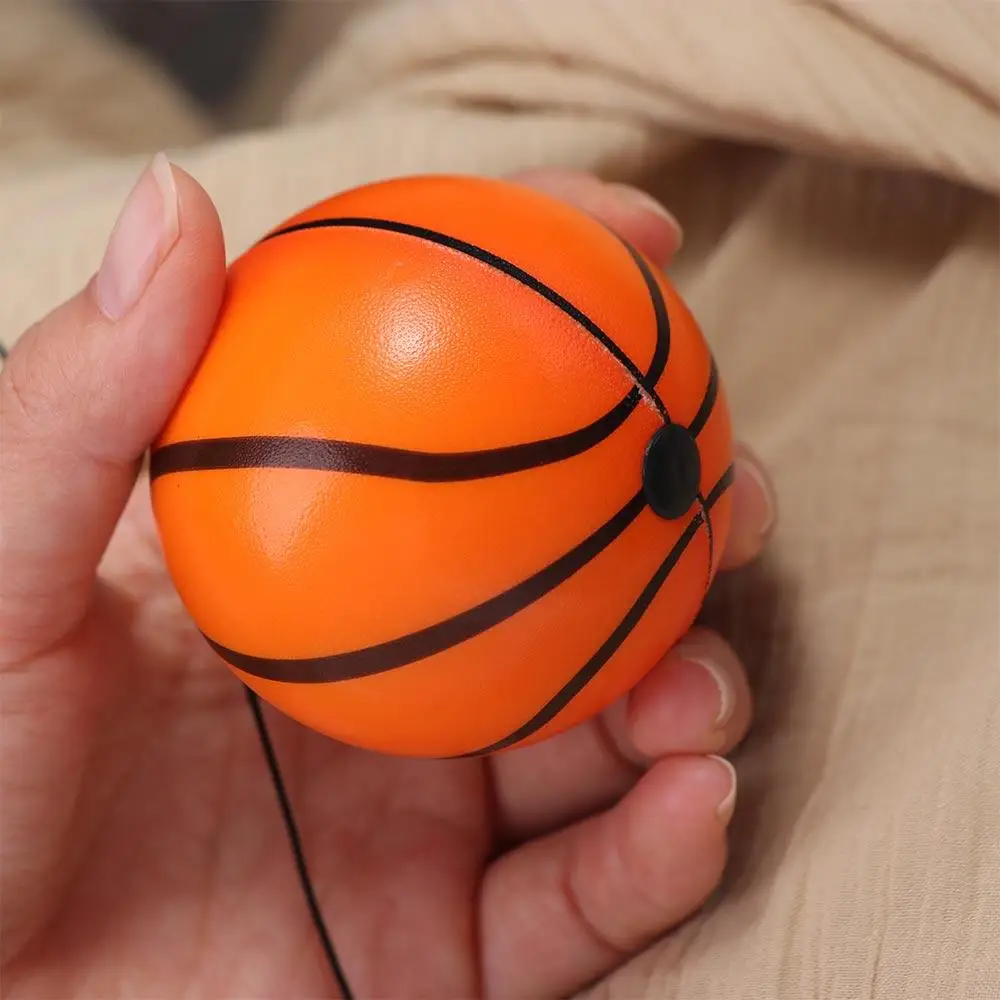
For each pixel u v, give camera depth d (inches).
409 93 12.3
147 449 8.9
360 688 7.7
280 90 17.2
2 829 8.7
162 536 8.1
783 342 10.7
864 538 9.7
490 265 7.7
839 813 8.6
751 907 8.8
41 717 8.8
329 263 7.8
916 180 10.5
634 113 11.1
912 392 9.8
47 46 15.4
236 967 9.5
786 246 10.8
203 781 9.9
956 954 7.7
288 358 7.6
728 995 8.3
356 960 9.8
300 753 10.2
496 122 11.4
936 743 8.3
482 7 11.5
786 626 9.8
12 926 8.8
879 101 9.6
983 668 8.4
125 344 7.9
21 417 8.2
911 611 9.3
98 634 9.3
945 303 9.8
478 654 7.6
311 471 7.5
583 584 7.6
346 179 11.1
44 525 8.4
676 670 9.3
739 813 9.6
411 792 10.3
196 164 11.3
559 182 10.0
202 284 7.9
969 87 9.3
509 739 8.0
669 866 9.1
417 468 7.4
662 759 9.4
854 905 8.1
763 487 9.5
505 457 7.5
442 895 10.0
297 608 7.6
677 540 7.9
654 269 8.4
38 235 11.2
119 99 16.1
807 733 9.4
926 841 8.0
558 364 7.6
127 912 9.4
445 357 7.5
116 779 9.6
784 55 9.9
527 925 9.9
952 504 9.4
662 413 7.8
